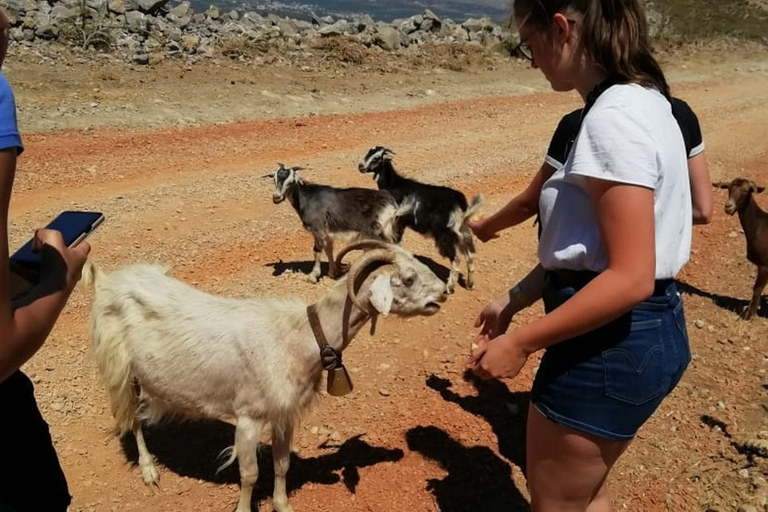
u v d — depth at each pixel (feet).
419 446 14.93
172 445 14.71
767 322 21.45
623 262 6.59
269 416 12.10
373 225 22.62
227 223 26.68
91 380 16.56
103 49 49.14
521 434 15.55
